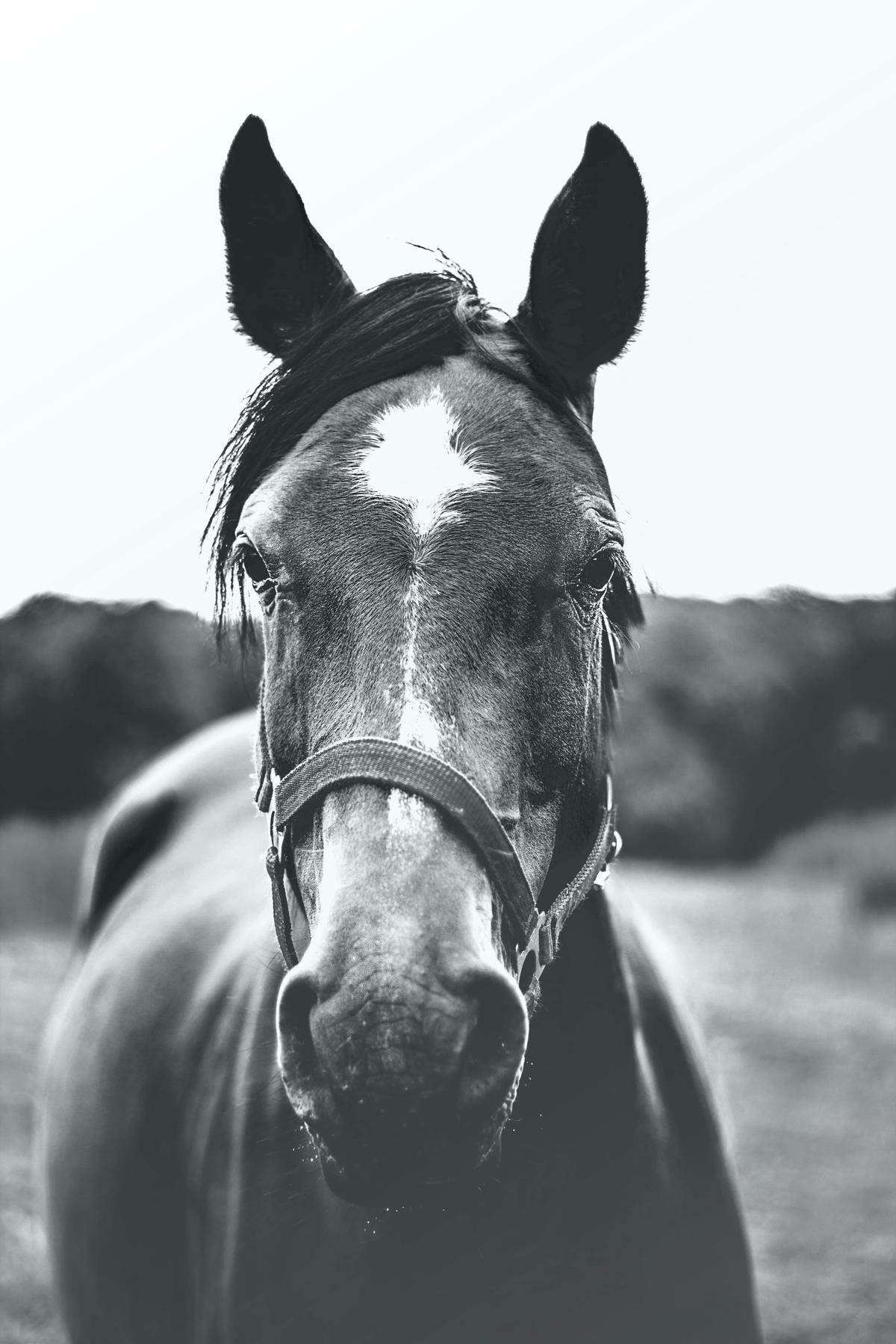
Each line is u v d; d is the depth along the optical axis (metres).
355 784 1.58
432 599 1.62
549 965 1.90
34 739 13.33
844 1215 5.32
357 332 1.84
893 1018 8.84
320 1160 1.58
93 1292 2.72
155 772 3.87
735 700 18.67
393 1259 1.84
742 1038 8.27
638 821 18.14
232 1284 2.02
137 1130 2.55
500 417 1.74
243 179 2.04
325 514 1.68
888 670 18.94
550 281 1.98
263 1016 2.19
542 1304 1.84
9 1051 7.29
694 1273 1.99
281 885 1.84
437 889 1.51
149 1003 2.73
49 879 11.70
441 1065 1.43
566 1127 1.88
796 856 17.03
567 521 1.71
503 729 1.63
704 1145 2.14
